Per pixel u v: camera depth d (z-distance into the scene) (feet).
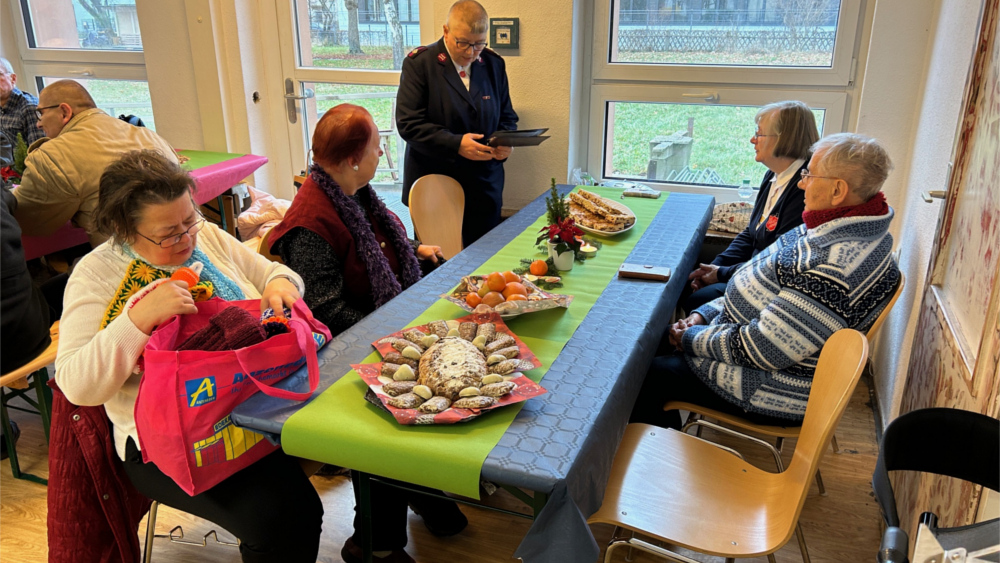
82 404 4.44
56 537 5.06
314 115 13.71
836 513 6.93
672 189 11.78
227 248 5.71
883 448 3.05
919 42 8.74
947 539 2.44
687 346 6.47
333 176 6.49
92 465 4.87
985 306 4.41
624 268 7.05
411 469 4.03
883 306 5.74
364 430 4.22
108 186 4.56
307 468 5.37
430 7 12.12
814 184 5.90
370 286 6.57
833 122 10.53
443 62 9.90
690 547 4.64
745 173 11.41
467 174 10.38
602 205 8.71
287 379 4.84
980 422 2.99
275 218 12.16
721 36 10.80
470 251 7.84
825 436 4.32
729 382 6.19
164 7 12.66
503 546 6.48
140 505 5.35
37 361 6.34
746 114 11.06
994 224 4.38
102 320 4.62
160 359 4.14
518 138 9.12
